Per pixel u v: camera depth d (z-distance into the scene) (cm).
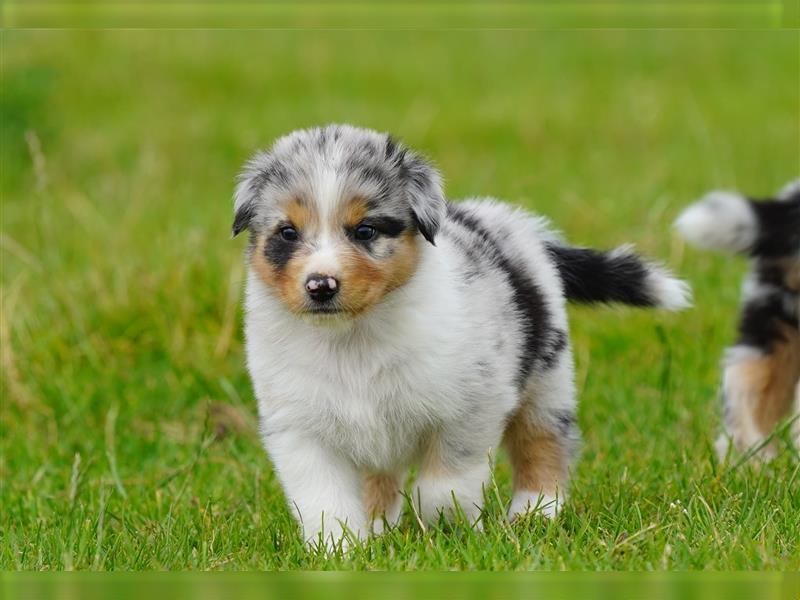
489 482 816
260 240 771
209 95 2264
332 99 2227
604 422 1065
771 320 1041
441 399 767
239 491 944
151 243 1358
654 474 926
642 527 784
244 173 804
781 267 1030
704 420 1053
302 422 781
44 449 1073
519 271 844
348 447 788
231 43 2562
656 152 1898
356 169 753
